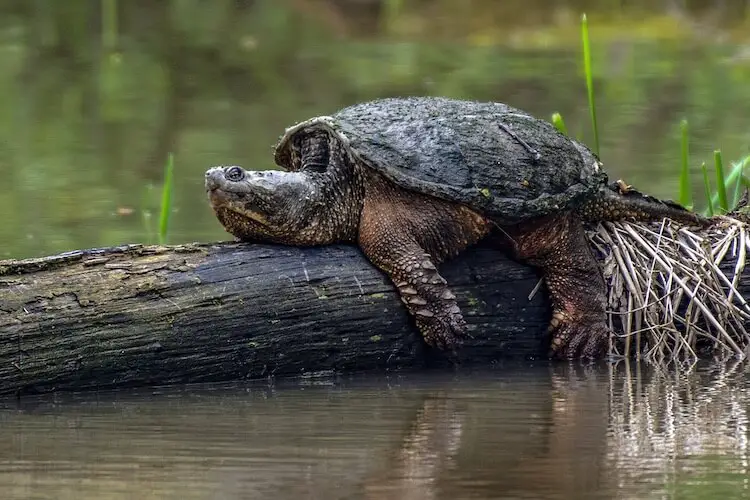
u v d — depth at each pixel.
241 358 9.13
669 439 7.47
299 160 10.16
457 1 31.36
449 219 9.57
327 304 9.29
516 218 9.62
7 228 14.05
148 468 6.85
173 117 20.44
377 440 7.45
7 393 8.57
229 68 24.56
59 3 31.17
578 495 6.34
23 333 8.52
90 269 8.86
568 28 28.48
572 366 9.94
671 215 10.77
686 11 29.64
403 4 31.22
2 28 28.19
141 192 15.95
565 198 9.79
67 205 15.21
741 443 7.38
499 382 9.28
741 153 17.06
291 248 9.49
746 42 26.34
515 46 26.48
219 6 31.27
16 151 18.17
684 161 12.85
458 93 21.02
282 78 23.53
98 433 7.66
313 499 6.29
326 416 8.12
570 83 22.00
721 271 10.50
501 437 7.52
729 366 9.95
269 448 7.27
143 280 8.89
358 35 28.47
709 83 22.09
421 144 9.62
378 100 10.28
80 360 8.69
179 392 8.88
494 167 9.65
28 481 6.62
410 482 6.57
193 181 16.42
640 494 6.35
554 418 8.05
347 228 9.63
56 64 24.86
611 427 7.78
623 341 10.29
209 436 7.58
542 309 10.12
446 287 9.48
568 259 10.01
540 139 10.02
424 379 9.37
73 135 19.22
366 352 9.49
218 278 9.08
